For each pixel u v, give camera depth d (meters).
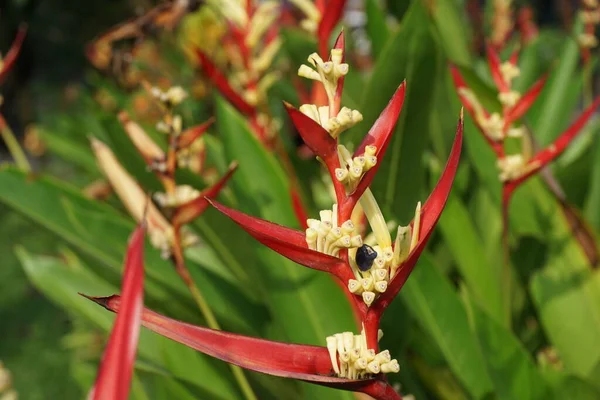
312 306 1.04
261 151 1.10
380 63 1.15
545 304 1.21
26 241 3.51
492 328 1.00
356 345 0.71
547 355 1.30
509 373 1.00
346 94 1.65
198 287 1.24
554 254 1.25
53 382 2.60
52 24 5.50
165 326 0.70
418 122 1.18
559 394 1.01
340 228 0.69
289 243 0.69
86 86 5.10
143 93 1.90
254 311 1.25
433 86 1.17
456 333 1.04
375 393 0.70
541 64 2.23
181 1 1.47
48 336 2.90
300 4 1.17
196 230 1.24
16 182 1.25
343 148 0.70
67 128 2.32
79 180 2.78
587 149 1.58
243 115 1.41
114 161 1.00
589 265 1.21
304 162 1.66
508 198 1.06
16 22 5.55
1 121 1.39
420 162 1.21
